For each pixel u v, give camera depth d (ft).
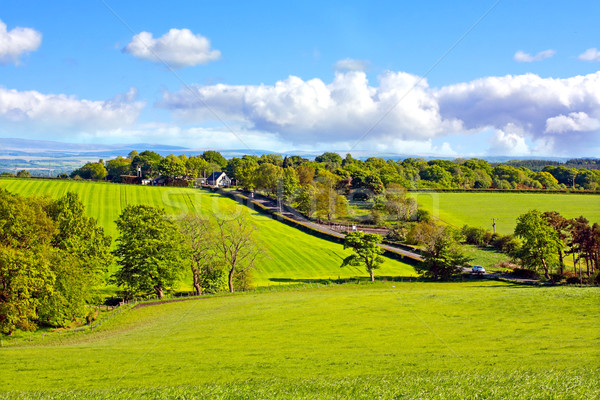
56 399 79.30
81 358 117.19
